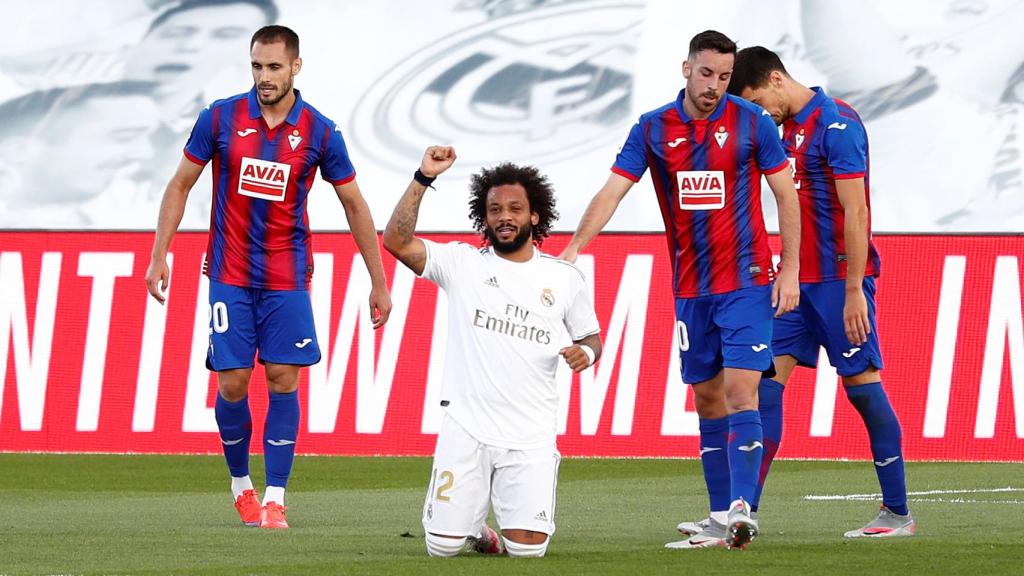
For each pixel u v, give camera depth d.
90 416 48.09
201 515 29.14
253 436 48.22
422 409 46.59
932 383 44.66
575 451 45.91
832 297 25.88
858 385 25.94
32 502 32.44
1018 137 54.16
